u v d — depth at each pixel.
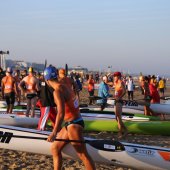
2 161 7.29
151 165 6.54
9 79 13.03
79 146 5.59
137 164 6.54
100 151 6.42
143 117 13.23
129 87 26.19
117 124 11.00
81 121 5.64
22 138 6.77
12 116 11.58
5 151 8.09
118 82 9.96
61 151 6.05
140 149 6.54
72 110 5.56
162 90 31.09
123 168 6.98
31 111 11.89
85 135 10.63
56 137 5.72
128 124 11.04
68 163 7.22
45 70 5.54
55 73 5.52
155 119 13.47
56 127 5.38
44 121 9.19
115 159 6.48
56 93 5.40
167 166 6.55
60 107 5.38
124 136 10.35
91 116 12.35
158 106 15.07
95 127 11.09
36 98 11.83
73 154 6.18
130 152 6.48
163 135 11.05
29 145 6.74
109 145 6.42
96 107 16.06
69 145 6.14
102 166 7.09
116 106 10.12
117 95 10.02
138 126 10.92
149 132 10.95
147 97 14.32
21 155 7.80
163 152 6.56
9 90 13.00
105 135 10.71
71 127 5.55
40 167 6.96
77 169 6.85
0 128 6.94
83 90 37.03
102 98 14.15
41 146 6.70
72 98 5.55
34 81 11.74
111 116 12.34
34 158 7.60
